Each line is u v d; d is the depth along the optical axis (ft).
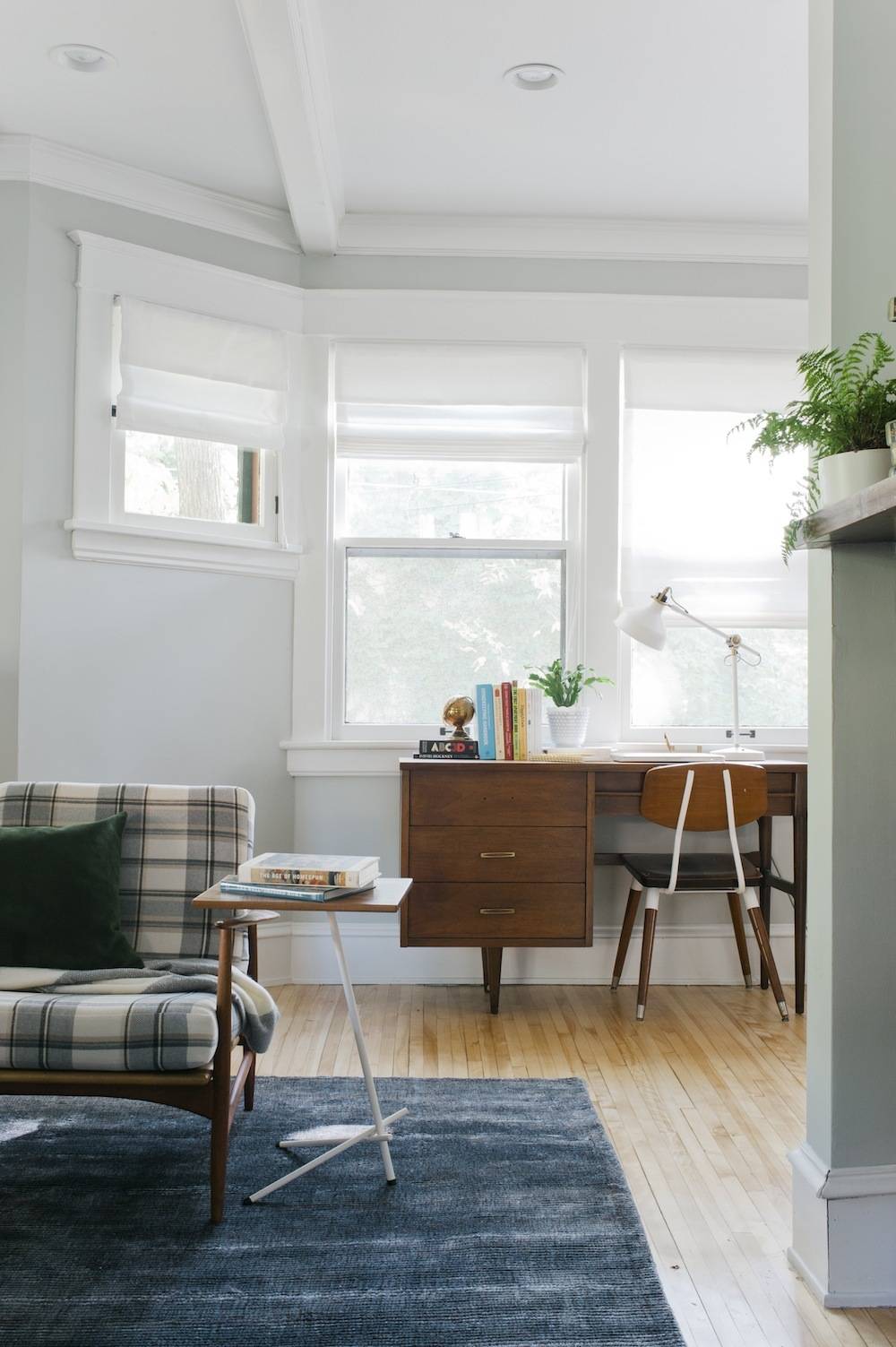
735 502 13.28
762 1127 8.48
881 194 6.36
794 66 9.59
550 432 13.08
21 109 10.44
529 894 11.28
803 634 13.39
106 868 8.06
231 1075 7.49
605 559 13.05
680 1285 6.23
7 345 11.03
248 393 12.48
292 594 12.84
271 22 8.21
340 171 11.64
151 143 11.06
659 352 13.21
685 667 13.30
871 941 6.26
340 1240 6.60
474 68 9.62
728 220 12.91
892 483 4.95
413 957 12.80
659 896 12.96
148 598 11.84
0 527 10.95
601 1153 7.88
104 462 11.51
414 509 13.21
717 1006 11.91
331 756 12.69
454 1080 9.43
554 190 12.10
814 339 6.59
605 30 9.03
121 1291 6.02
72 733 11.28
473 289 13.08
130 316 11.59
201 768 12.18
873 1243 6.07
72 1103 8.95
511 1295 6.02
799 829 11.75
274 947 12.67
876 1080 6.22
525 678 13.17
